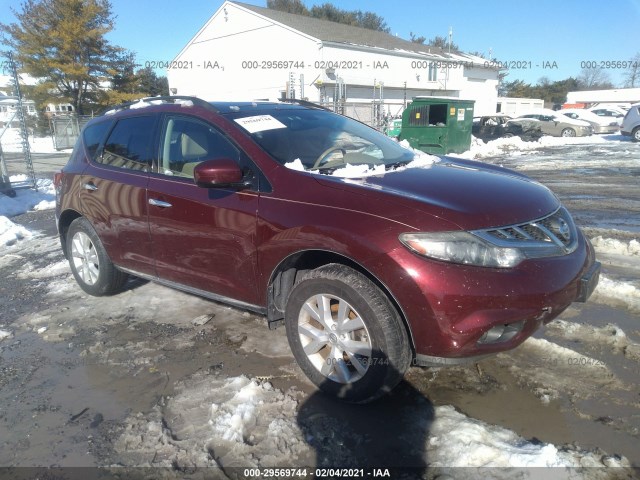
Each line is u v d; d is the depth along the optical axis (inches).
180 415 116.0
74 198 182.1
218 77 1239.5
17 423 117.0
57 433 112.5
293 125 150.9
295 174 125.3
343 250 109.7
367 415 112.8
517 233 108.4
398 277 103.0
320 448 103.3
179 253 147.1
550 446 97.5
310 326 122.6
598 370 125.8
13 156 799.7
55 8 1171.3
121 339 155.7
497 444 100.9
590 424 106.9
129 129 169.6
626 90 1886.1
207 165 125.0
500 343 104.3
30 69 1182.9
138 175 158.4
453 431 104.9
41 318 174.1
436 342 102.3
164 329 160.9
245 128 139.4
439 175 131.3
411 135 699.4
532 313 103.0
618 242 226.4
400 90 1237.7
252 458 101.6
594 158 594.6
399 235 104.7
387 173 131.1
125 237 163.8
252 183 129.6
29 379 135.9
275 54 1107.3
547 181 436.1
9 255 255.3
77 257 191.3
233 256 132.4
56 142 941.2
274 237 121.3
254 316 167.5
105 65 1250.6
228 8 1170.0
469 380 124.3
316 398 119.8
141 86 1382.9
